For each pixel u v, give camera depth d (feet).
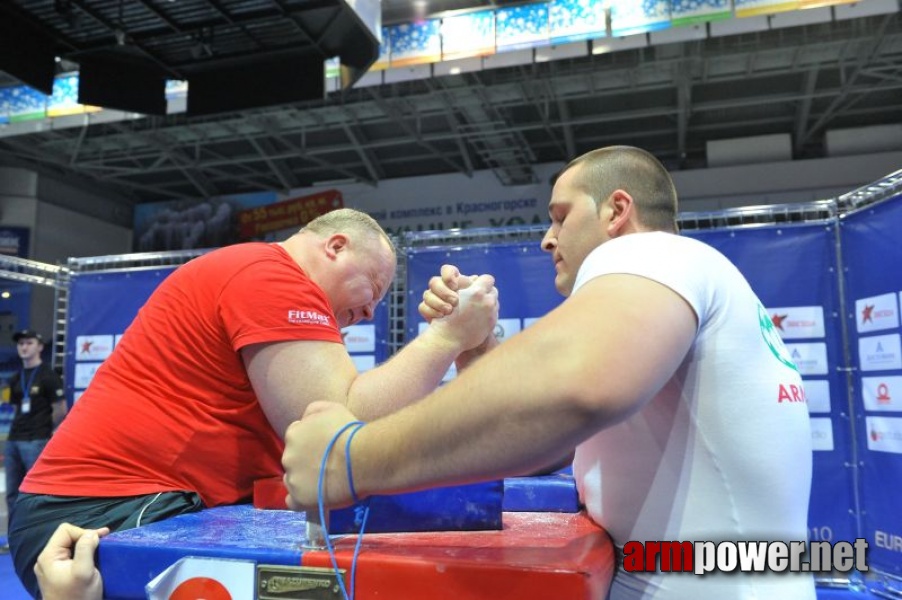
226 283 3.44
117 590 2.16
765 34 22.40
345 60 12.10
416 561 1.83
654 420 2.32
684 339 1.97
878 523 9.90
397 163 36.52
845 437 10.46
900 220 9.46
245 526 2.55
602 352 1.71
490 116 28.07
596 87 25.62
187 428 3.38
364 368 12.59
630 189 2.91
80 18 10.47
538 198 33.94
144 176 38.06
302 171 36.99
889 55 23.66
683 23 16.55
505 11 18.24
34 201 34.94
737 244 11.18
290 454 2.21
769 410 2.28
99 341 14.60
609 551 2.21
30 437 14.23
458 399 1.82
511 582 1.73
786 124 31.04
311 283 3.57
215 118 28.55
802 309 10.84
